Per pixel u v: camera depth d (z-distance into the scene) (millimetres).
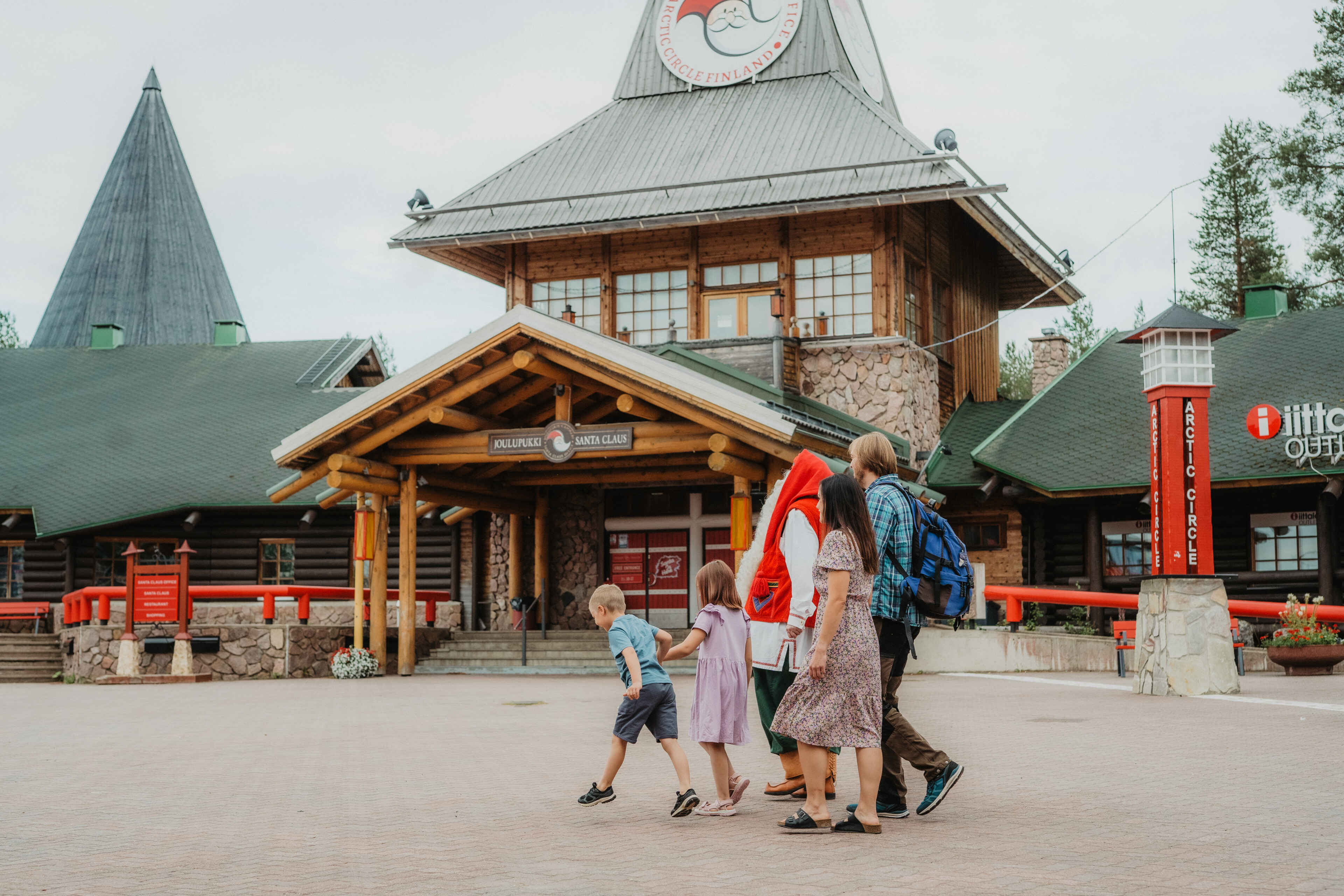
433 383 19078
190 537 26453
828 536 5867
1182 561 13375
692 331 23750
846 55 26719
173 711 13906
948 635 18344
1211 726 9984
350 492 20344
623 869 5211
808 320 23266
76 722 12680
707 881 4930
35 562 26484
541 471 23438
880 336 22656
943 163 22109
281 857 5633
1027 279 29984
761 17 26375
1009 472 22094
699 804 6590
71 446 28156
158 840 6113
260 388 29938
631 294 24375
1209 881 4715
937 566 6234
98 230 56969
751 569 15938
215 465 26859
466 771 8625
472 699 15055
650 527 24578
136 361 32094
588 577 24766
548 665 21312
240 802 7340
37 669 23125
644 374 17938
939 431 24688
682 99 26484
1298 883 4664
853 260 23094
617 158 25234
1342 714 10695
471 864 5410
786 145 24078
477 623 25406
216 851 5809
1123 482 20969
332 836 6164
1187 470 13422
